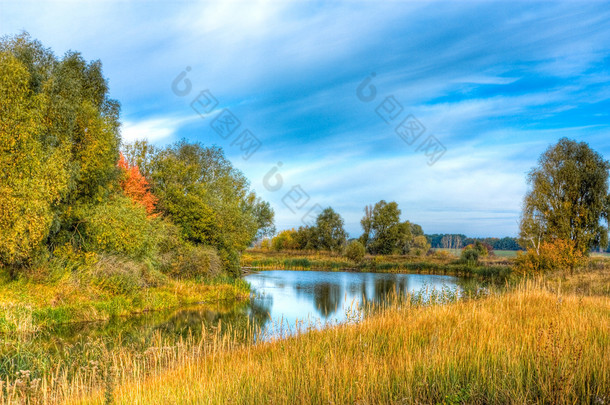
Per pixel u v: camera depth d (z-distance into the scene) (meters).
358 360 7.30
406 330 9.31
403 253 83.69
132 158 39.47
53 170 18.28
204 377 7.44
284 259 62.59
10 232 16.97
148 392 7.02
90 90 25.72
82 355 12.08
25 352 11.90
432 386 6.05
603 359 6.19
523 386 5.94
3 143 17.17
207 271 31.05
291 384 6.69
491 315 9.98
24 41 20.73
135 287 22.58
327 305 24.28
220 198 44.19
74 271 21.19
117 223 22.75
